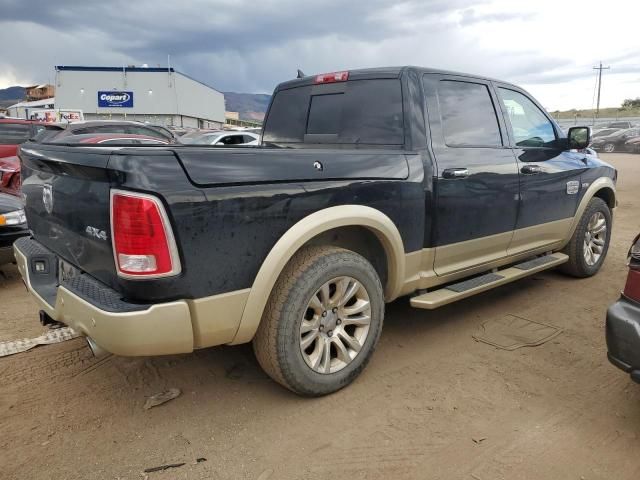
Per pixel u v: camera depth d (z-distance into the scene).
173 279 2.35
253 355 3.61
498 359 3.55
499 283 4.02
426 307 3.46
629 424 2.80
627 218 9.18
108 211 2.34
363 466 2.47
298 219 2.75
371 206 3.08
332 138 3.95
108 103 53.84
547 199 4.46
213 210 2.42
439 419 2.84
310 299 2.84
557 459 2.52
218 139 13.27
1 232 4.93
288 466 2.47
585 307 4.57
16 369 3.39
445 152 3.57
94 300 2.44
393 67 3.68
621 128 35.00
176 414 2.90
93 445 2.62
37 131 9.22
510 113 4.31
